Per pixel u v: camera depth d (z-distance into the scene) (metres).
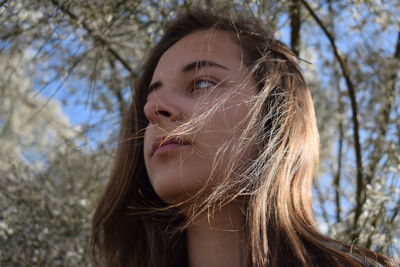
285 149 1.61
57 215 2.94
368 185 2.72
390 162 2.86
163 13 2.40
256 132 1.58
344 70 3.04
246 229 1.49
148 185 1.87
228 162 1.52
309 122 1.76
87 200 3.03
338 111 3.28
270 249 1.47
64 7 2.31
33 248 2.83
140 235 1.84
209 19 1.90
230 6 2.28
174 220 1.77
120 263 1.82
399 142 2.98
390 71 3.20
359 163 2.97
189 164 1.51
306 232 1.51
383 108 3.17
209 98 1.59
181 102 1.60
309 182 1.68
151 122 1.63
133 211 1.84
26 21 2.44
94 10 2.36
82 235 2.90
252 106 1.60
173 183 1.51
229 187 1.50
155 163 1.56
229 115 1.56
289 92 1.73
